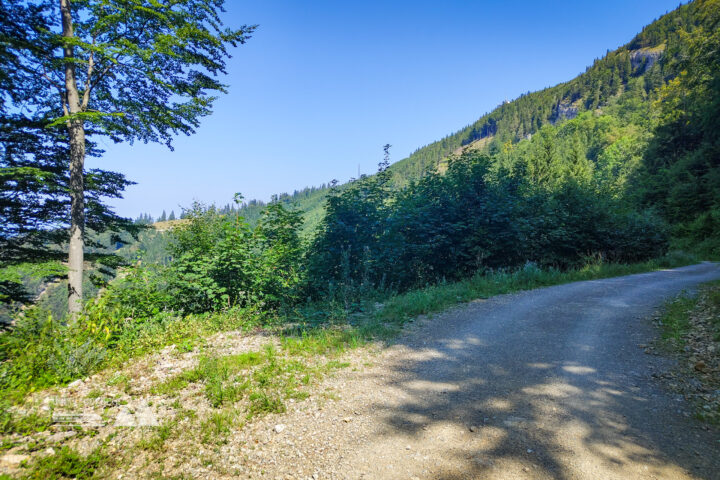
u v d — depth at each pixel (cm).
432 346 606
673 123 4147
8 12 956
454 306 881
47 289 1071
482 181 1325
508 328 687
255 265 931
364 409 400
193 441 345
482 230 1214
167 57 1082
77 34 1073
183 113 1173
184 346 620
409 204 1257
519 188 1555
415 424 364
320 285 1069
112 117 1059
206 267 889
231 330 748
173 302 838
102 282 813
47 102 1109
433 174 1347
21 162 1081
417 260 1205
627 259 1762
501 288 1048
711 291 855
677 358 499
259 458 317
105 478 292
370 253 1138
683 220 2934
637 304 835
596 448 310
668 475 272
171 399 436
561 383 444
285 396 432
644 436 326
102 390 461
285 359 555
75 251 1015
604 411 374
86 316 607
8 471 292
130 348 601
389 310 840
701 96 3662
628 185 4428
